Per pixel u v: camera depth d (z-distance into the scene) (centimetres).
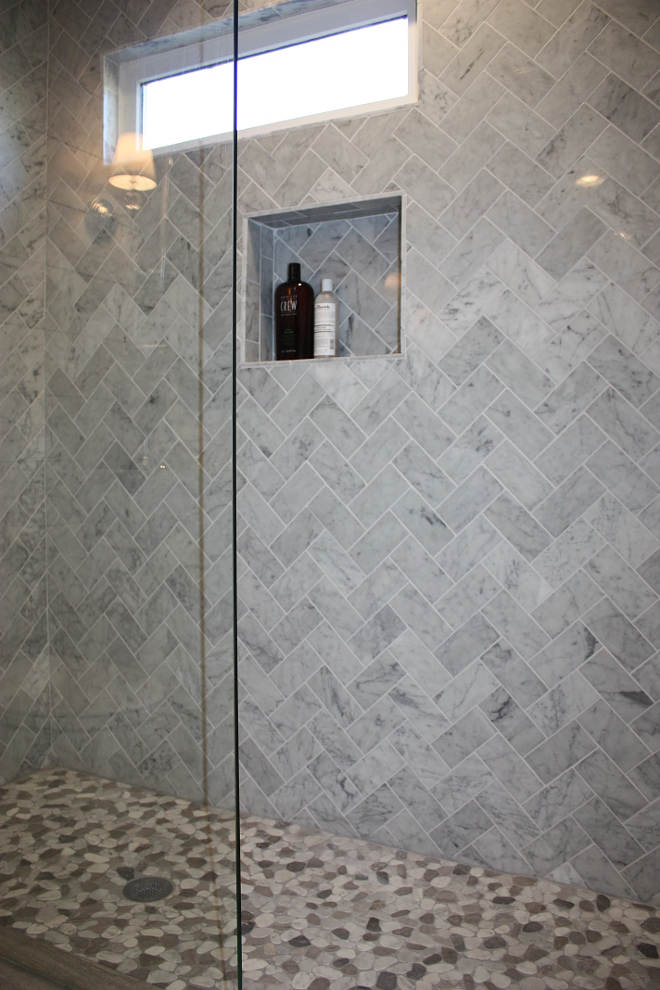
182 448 110
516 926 175
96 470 117
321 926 175
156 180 113
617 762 190
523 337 198
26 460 123
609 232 188
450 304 206
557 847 196
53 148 120
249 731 237
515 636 201
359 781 221
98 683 119
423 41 206
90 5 117
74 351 119
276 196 229
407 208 210
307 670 228
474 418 204
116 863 118
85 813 121
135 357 114
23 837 125
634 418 187
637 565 188
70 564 121
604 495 191
